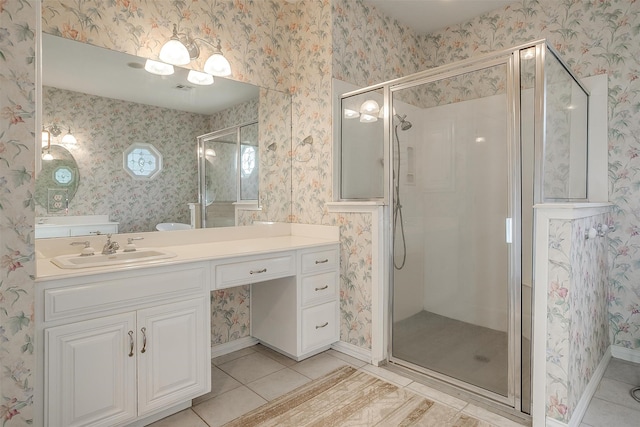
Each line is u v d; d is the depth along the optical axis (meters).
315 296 2.42
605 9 2.41
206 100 2.41
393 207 2.40
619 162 2.37
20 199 1.28
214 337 2.51
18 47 1.26
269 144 2.76
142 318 1.63
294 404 1.90
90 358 1.48
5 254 1.25
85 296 1.46
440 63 3.32
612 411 1.80
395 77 3.12
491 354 1.97
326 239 2.65
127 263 1.65
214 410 1.85
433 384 2.12
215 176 2.47
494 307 1.98
